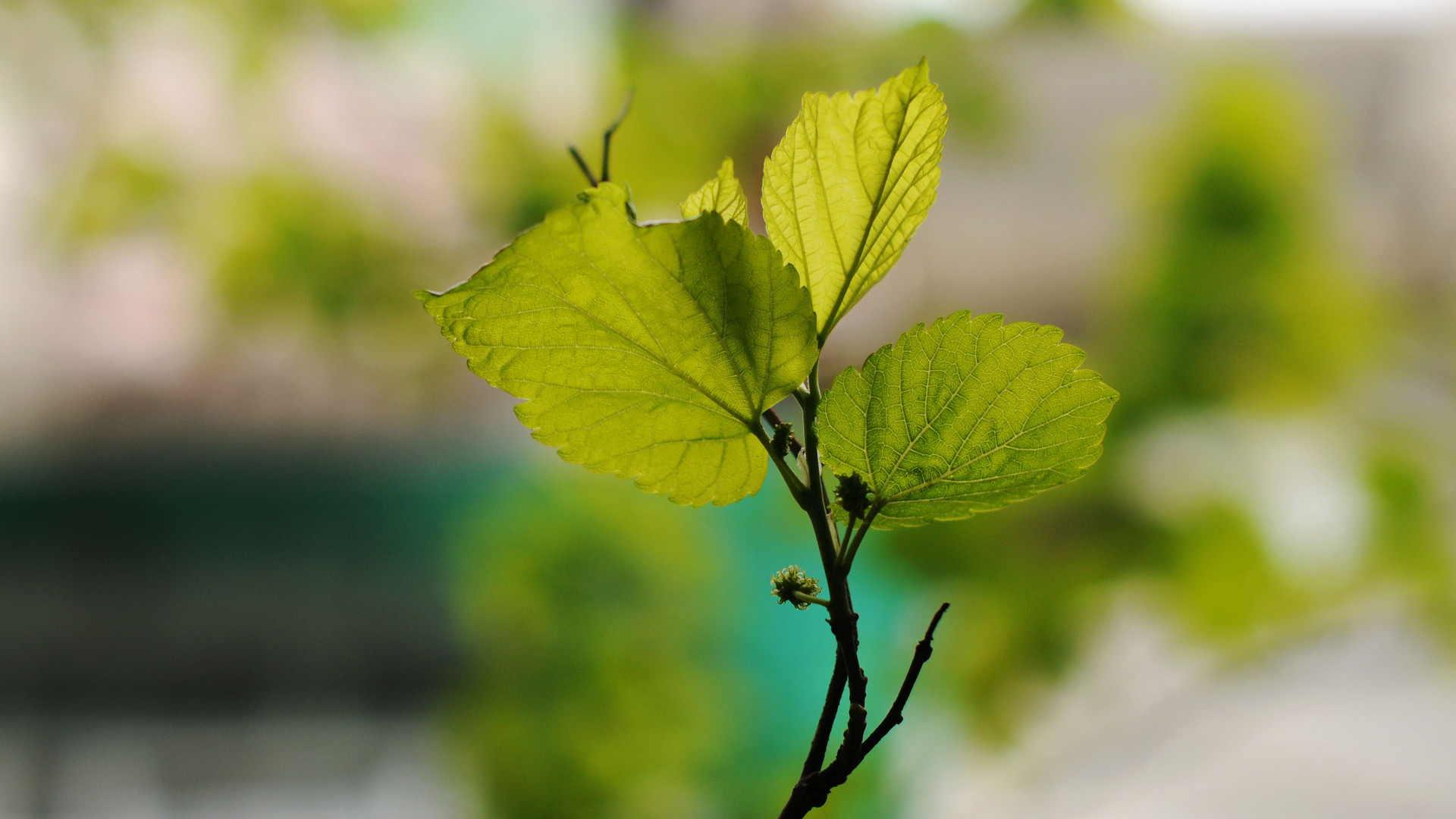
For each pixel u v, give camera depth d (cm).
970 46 212
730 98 205
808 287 80
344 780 283
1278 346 209
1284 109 210
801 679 188
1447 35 234
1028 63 221
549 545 184
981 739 208
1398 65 236
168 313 232
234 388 250
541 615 183
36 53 213
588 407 79
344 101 217
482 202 211
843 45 210
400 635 282
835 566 78
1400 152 236
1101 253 222
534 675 184
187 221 216
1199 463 213
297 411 255
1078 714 218
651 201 203
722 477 80
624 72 206
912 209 80
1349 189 231
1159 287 211
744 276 77
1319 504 216
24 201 221
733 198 80
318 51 217
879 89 79
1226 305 206
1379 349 218
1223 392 210
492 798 183
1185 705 234
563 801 178
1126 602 224
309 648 284
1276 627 215
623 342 78
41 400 253
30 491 256
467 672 216
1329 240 215
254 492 260
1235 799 254
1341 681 280
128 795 280
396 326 221
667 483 80
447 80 217
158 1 215
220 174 215
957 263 223
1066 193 225
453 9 214
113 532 270
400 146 217
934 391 78
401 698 289
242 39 214
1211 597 211
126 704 287
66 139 218
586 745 180
